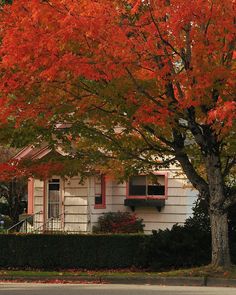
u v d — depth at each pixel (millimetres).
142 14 18062
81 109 19297
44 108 19125
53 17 16859
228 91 18016
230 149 20391
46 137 21453
